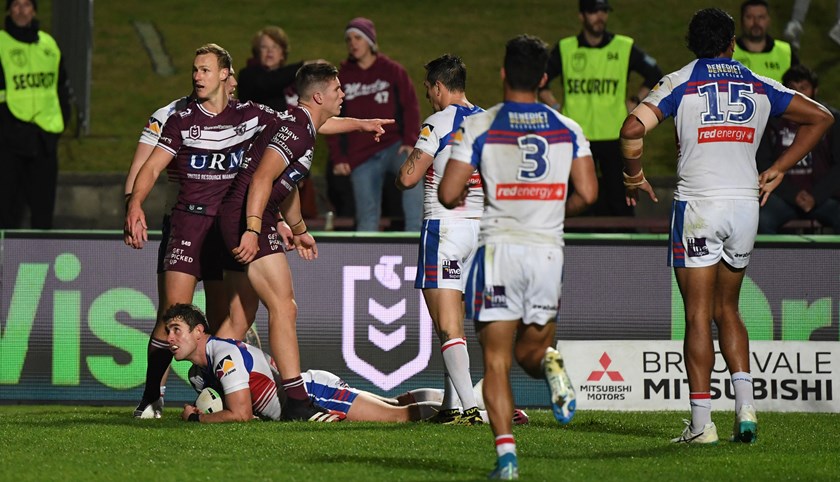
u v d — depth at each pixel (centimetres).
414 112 3759
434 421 2425
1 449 1966
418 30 7800
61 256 3052
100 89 6906
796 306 2956
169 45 7625
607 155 3984
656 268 2969
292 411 2416
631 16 7800
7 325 3047
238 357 2383
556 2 8244
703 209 2073
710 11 2105
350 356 2998
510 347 1647
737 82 2084
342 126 2584
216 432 2184
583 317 2967
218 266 2491
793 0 7594
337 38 7769
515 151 1641
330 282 3009
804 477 1745
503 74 1694
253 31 7919
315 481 1644
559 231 1656
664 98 2086
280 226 2498
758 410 2895
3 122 3766
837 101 6531
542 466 1786
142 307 3034
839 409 2886
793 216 3462
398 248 3003
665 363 2928
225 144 2431
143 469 1750
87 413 2712
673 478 1702
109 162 5744
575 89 4006
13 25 3812
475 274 1650
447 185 1653
